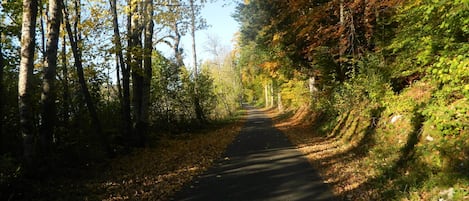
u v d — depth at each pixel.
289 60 23.94
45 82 9.88
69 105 14.52
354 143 13.10
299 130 22.06
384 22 14.59
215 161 12.28
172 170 10.90
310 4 19.78
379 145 10.84
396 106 11.20
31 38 8.77
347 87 16.72
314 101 24.67
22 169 8.20
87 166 10.99
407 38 9.47
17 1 13.30
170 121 23.31
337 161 10.95
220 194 7.90
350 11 15.91
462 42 7.58
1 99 10.72
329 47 18.81
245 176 9.59
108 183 9.19
